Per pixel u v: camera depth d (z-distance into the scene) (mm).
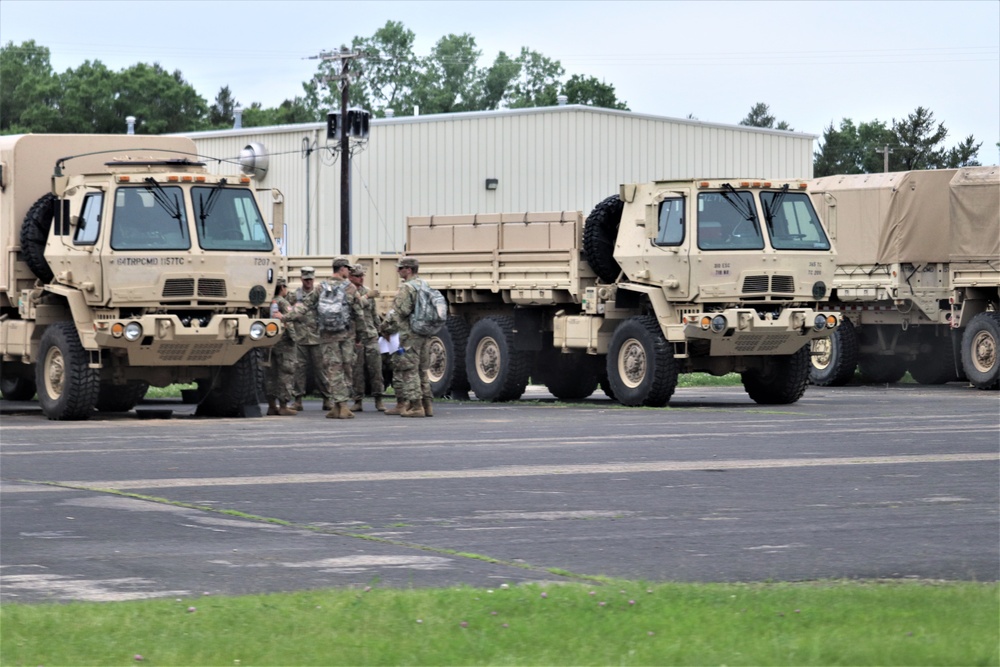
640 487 32750
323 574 22406
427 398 54688
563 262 63188
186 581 21891
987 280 74250
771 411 56438
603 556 24000
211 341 51656
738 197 59125
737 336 58031
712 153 143500
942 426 48688
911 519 28000
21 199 55656
